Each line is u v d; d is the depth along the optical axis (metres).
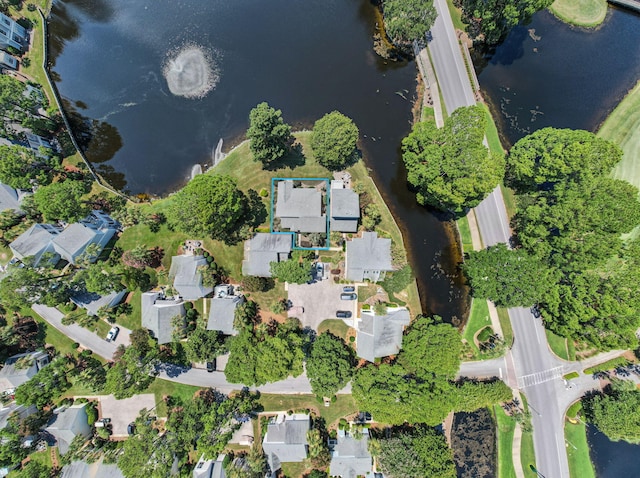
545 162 58.19
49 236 64.06
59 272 66.75
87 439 66.38
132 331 67.75
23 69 70.19
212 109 71.38
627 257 57.94
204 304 67.88
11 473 64.50
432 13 62.22
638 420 60.94
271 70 72.25
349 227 66.00
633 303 54.34
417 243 69.62
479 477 68.06
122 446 66.06
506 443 68.50
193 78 71.81
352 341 67.94
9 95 60.38
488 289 59.50
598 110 71.50
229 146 70.44
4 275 65.38
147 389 68.00
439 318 63.91
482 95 72.00
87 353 67.38
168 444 60.38
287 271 60.78
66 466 64.38
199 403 63.53
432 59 70.81
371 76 72.31
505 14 62.75
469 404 63.06
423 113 70.31
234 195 60.06
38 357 66.31
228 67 72.19
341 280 68.00
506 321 68.25
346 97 71.75
